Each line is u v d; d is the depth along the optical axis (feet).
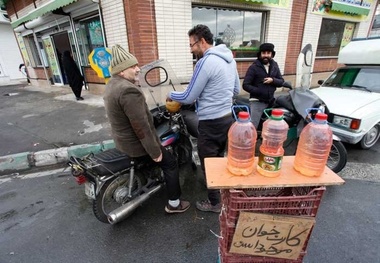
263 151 3.84
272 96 10.94
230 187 3.73
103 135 13.87
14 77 48.60
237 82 7.41
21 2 29.35
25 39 34.63
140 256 6.21
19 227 7.38
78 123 16.08
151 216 7.70
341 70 14.88
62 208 8.24
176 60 18.30
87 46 23.65
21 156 11.32
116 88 5.61
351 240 6.47
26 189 9.53
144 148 6.33
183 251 6.34
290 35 23.89
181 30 17.80
